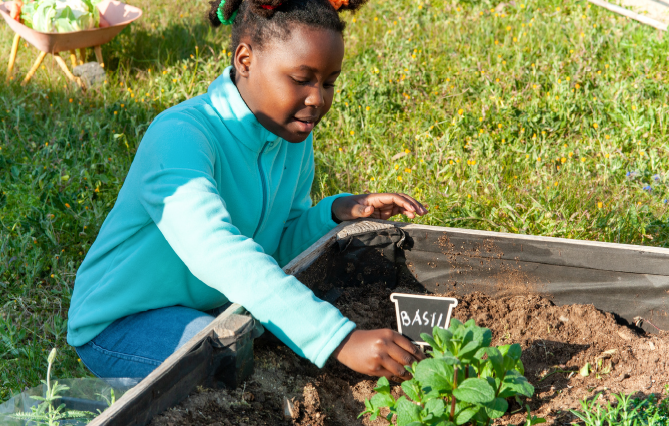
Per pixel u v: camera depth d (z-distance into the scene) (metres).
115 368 1.64
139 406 1.16
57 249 3.05
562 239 1.87
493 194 3.38
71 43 4.81
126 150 4.05
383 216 2.15
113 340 1.66
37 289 2.78
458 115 4.22
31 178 3.47
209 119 1.71
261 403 1.41
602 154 3.84
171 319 1.64
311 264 1.84
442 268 2.00
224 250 1.36
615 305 1.87
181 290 1.71
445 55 5.30
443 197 3.31
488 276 1.97
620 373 1.64
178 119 1.62
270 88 1.59
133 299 1.66
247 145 1.74
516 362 1.26
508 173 3.68
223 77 1.75
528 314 1.85
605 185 3.48
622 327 1.79
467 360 1.17
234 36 1.68
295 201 2.20
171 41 5.66
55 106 4.61
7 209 3.33
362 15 6.10
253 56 1.61
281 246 2.20
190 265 1.40
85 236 3.12
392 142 4.12
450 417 1.20
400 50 5.16
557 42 5.40
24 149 3.93
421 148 3.86
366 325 1.87
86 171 3.56
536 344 1.75
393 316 1.92
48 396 1.30
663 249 1.79
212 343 1.36
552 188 3.34
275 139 1.79
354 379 1.64
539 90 4.57
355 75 4.75
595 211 3.19
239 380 1.42
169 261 1.65
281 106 1.60
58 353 2.37
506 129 4.11
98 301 1.67
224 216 1.41
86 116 4.28
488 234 1.92
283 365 1.59
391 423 1.36
